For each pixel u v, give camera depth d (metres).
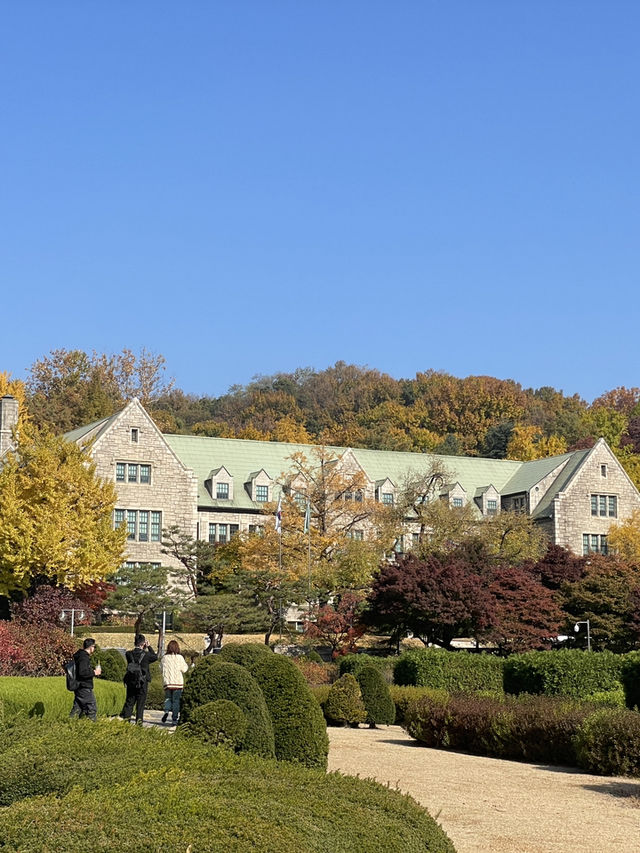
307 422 162.25
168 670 27.19
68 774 11.45
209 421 149.62
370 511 72.50
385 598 53.03
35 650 33.12
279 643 59.78
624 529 82.88
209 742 14.30
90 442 61.41
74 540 57.19
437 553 59.78
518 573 57.28
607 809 17.75
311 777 12.44
